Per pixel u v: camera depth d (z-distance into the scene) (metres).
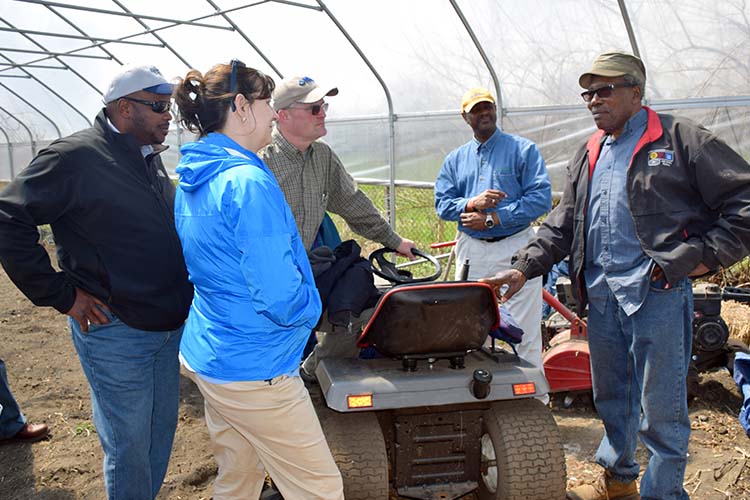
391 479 3.08
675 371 2.69
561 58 5.76
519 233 4.18
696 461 3.59
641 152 2.69
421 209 8.82
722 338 4.24
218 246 2.12
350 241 3.14
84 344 2.65
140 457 2.70
